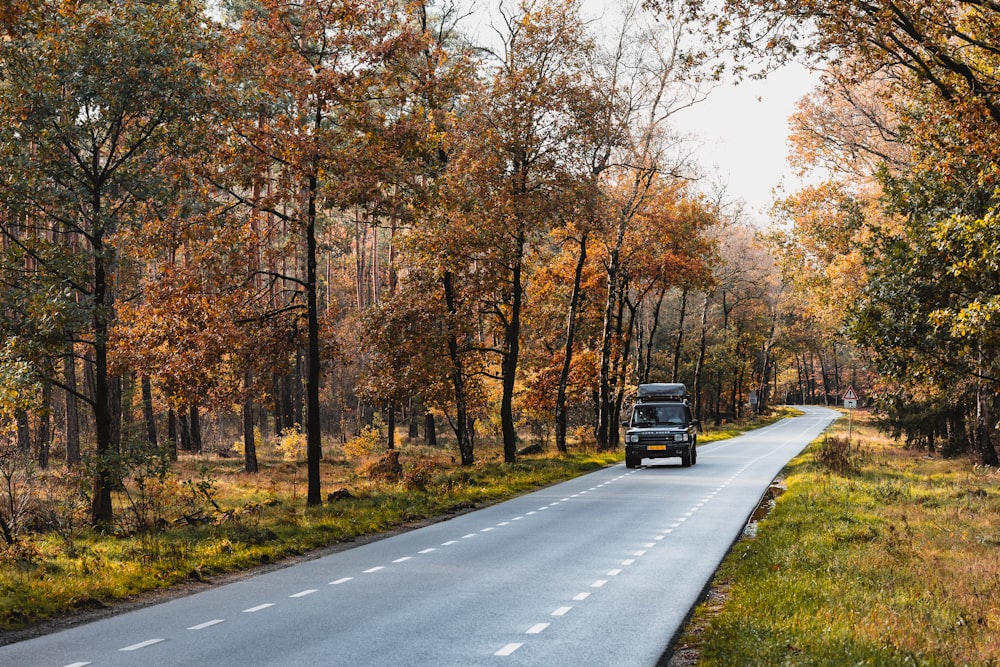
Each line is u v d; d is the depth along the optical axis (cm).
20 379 1853
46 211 2159
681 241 4931
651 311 7612
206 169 2291
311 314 2378
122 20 2147
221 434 6806
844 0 1534
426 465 3459
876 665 779
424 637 938
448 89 2486
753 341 9881
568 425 7088
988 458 3581
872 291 1906
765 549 1483
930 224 1847
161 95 2162
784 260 4319
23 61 2059
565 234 4434
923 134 1891
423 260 3697
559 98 3503
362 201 2242
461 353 3819
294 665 827
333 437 6084
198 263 2327
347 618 1041
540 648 889
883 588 1175
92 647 925
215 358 2489
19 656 891
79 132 2136
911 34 1594
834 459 3225
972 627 985
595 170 3872
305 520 1986
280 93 2303
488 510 2295
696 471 3412
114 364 2366
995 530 1750
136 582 1314
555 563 1437
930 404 4225
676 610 1077
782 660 791
